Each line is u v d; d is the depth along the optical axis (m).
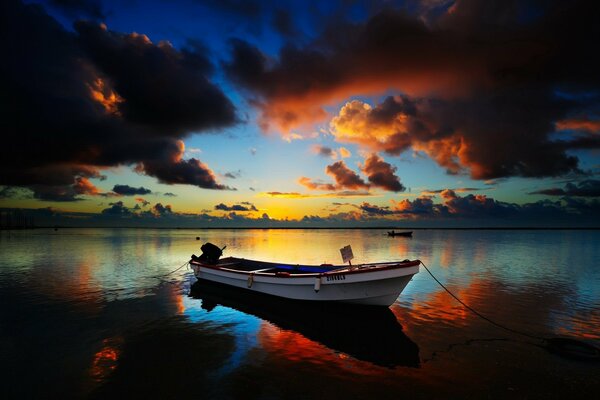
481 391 7.96
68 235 107.81
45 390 7.99
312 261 33.00
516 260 34.00
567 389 8.05
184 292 18.70
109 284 20.80
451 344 11.02
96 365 9.32
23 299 16.81
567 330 12.34
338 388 8.13
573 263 31.38
